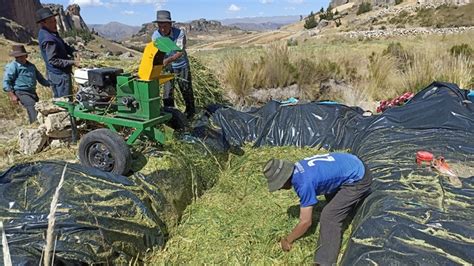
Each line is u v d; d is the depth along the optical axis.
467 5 38.06
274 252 3.49
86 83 4.38
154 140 4.57
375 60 9.37
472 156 4.23
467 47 10.22
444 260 2.47
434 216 2.90
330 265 3.20
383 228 2.85
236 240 3.70
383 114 5.74
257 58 9.69
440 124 5.20
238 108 7.29
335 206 3.32
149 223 3.54
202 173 4.82
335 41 22.80
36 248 2.78
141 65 4.18
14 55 6.19
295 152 5.86
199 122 5.93
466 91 5.95
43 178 3.40
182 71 5.94
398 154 4.41
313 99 8.78
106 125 4.64
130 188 3.69
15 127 7.34
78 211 3.12
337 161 3.34
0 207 3.06
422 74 8.30
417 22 38.94
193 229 3.95
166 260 3.50
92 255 2.99
